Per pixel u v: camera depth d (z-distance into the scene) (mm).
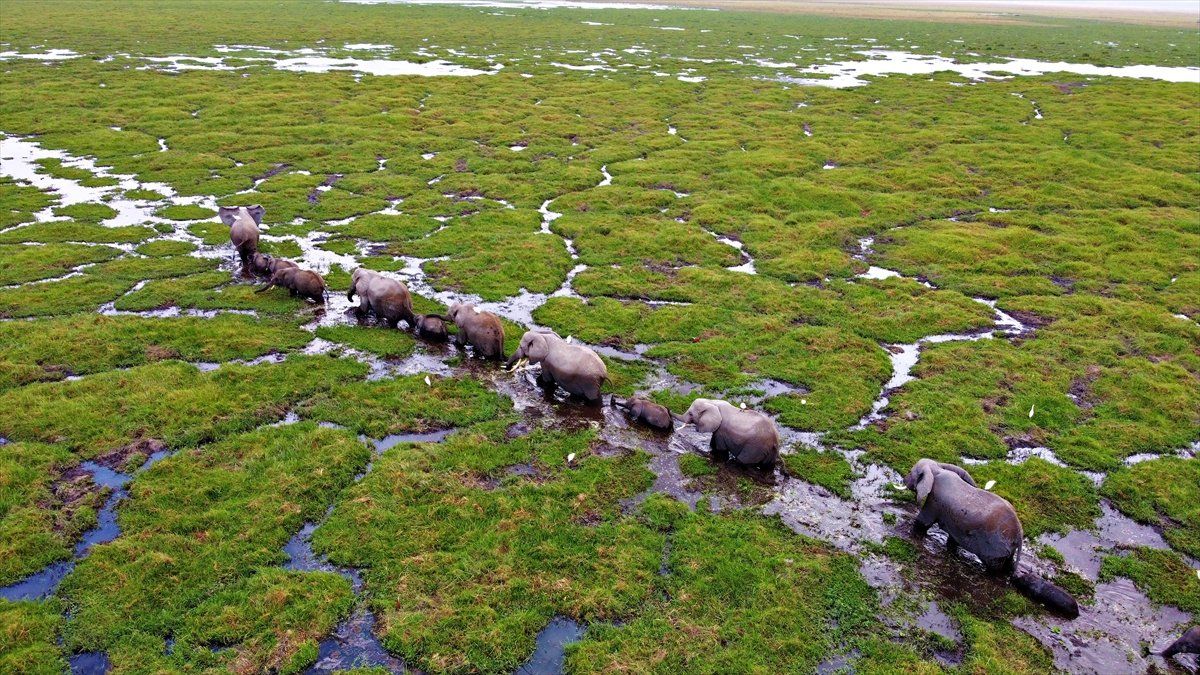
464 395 15016
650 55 68375
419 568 10508
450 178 30359
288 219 25406
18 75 46812
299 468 12430
